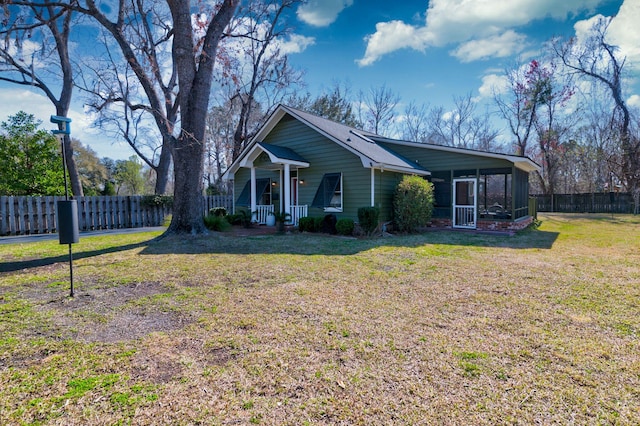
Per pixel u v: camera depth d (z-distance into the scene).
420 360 2.86
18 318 3.80
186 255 7.48
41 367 2.75
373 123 37.84
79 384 2.50
